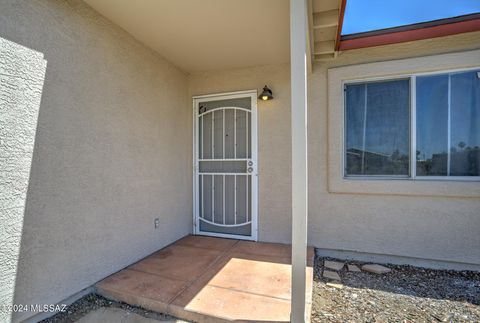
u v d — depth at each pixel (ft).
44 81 6.64
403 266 10.26
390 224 10.44
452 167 9.87
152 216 10.87
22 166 6.17
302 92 6.10
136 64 9.95
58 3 7.00
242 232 12.86
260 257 10.43
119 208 9.15
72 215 7.45
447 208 9.78
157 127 11.19
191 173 13.67
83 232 7.79
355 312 7.22
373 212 10.66
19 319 6.10
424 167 10.16
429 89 10.07
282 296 7.50
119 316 7.02
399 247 10.35
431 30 9.66
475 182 9.41
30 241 6.35
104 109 8.52
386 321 6.81
